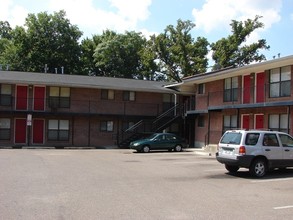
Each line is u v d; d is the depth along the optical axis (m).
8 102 33.12
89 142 35.06
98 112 35.44
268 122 25.27
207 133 32.28
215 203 9.84
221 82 31.05
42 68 55.19
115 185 12.25
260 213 8.84
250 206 9.55
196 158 22.00
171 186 12.29
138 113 36.75
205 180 13.70
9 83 32.72
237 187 12.32
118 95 36.25
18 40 55.28
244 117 27.89
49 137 34.03
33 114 33.00
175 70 57.31
